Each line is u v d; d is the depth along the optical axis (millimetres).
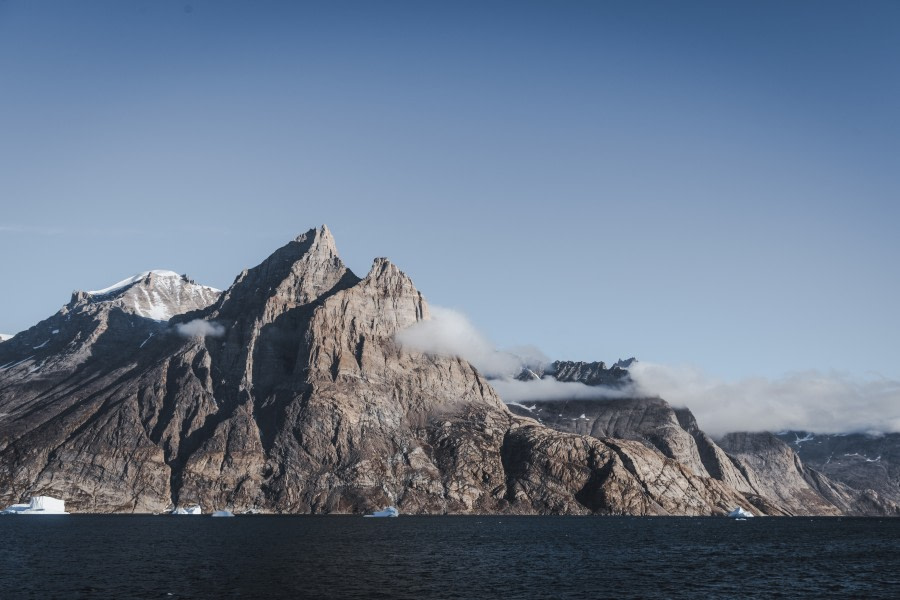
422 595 156750
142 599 149000
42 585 163625
